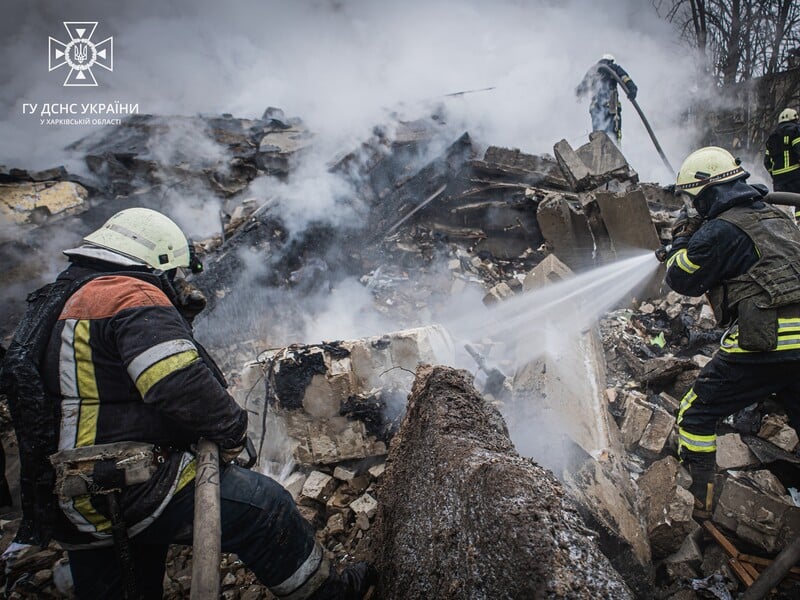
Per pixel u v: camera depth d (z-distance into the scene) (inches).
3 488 66.4
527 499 42.5
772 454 91.9
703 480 84.4
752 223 77.7
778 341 73.9
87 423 48.0
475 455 53.4
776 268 74.5
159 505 48.8
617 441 94.0
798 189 152.6
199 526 46.6
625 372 119.6
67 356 47.8
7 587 78.3
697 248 80.1
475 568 44.8
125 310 47.7
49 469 47.4
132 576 49.2
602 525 71.2
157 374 46.1
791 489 90.6
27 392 46.7
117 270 52.7
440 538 51.9
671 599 74.6
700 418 84.1
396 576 59.5
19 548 80.9
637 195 139.7
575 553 38.4
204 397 48.1
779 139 152.3
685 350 125.0
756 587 68.6
